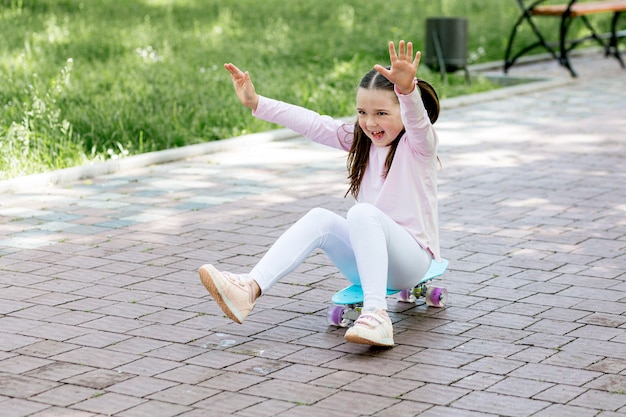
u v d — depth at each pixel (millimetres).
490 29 18281
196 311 5332
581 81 14250
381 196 4988
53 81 10789
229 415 4047
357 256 4801
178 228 6969
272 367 4574
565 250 6465
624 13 19859
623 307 5410
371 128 4922
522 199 7805
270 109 5074
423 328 5098
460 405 4164
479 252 6422
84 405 4129
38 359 4617
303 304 5477
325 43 16062
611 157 9320
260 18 18938
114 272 5973
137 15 18406
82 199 7738
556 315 5285
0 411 4055
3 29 15586
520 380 4430
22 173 8289
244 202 7734
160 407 4121
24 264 6098
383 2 20844
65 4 19125
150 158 9023
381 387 4352
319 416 4043
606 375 4488
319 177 8617
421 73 13422
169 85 11672
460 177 8539
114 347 4793
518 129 10703
